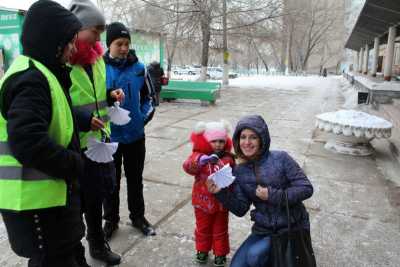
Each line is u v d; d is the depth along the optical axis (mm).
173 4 18562
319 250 3143
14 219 1694
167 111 10641
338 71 59844
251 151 2371
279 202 2223
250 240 2385
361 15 13664
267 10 20031
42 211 1697
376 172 5242
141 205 3361
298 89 18969
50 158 1561
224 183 2275
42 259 1743
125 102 2979
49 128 1681
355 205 4074
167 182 4684
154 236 3314
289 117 9742
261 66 67688
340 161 5746
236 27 19578
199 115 9984
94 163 2564
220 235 2785
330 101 13773
